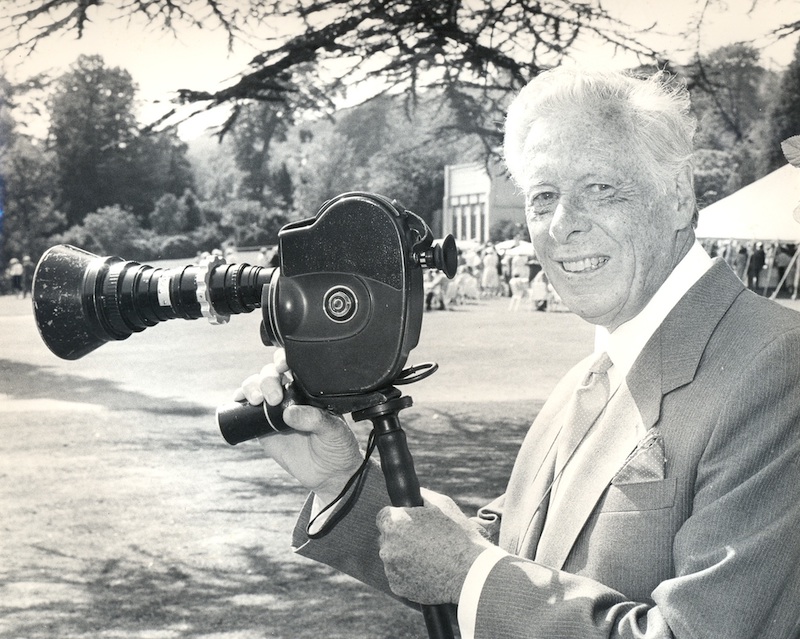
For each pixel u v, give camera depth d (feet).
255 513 26.40
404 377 4.29
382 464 4.25
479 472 28.22
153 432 35.22
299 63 36.06
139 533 24.72
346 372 4.14
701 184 43.52
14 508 26.94
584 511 4.28
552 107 4.39
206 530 24.93
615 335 4.55
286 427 4.59
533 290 50.67
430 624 4.15
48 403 39.68
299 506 27.17
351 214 4.07
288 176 53.06
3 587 21.36
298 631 18.58
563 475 4.59
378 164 50.16
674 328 4.27
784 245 40.47
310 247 4.13
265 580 21.30
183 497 27.91
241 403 4.64
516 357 42.24
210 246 54.90
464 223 50.65
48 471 30.50
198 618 19.43
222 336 49.75
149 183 55.01
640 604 3.87
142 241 55.57
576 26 33.17
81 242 54.90
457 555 4.08
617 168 4.25
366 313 4.07
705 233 41.06
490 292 51.08
